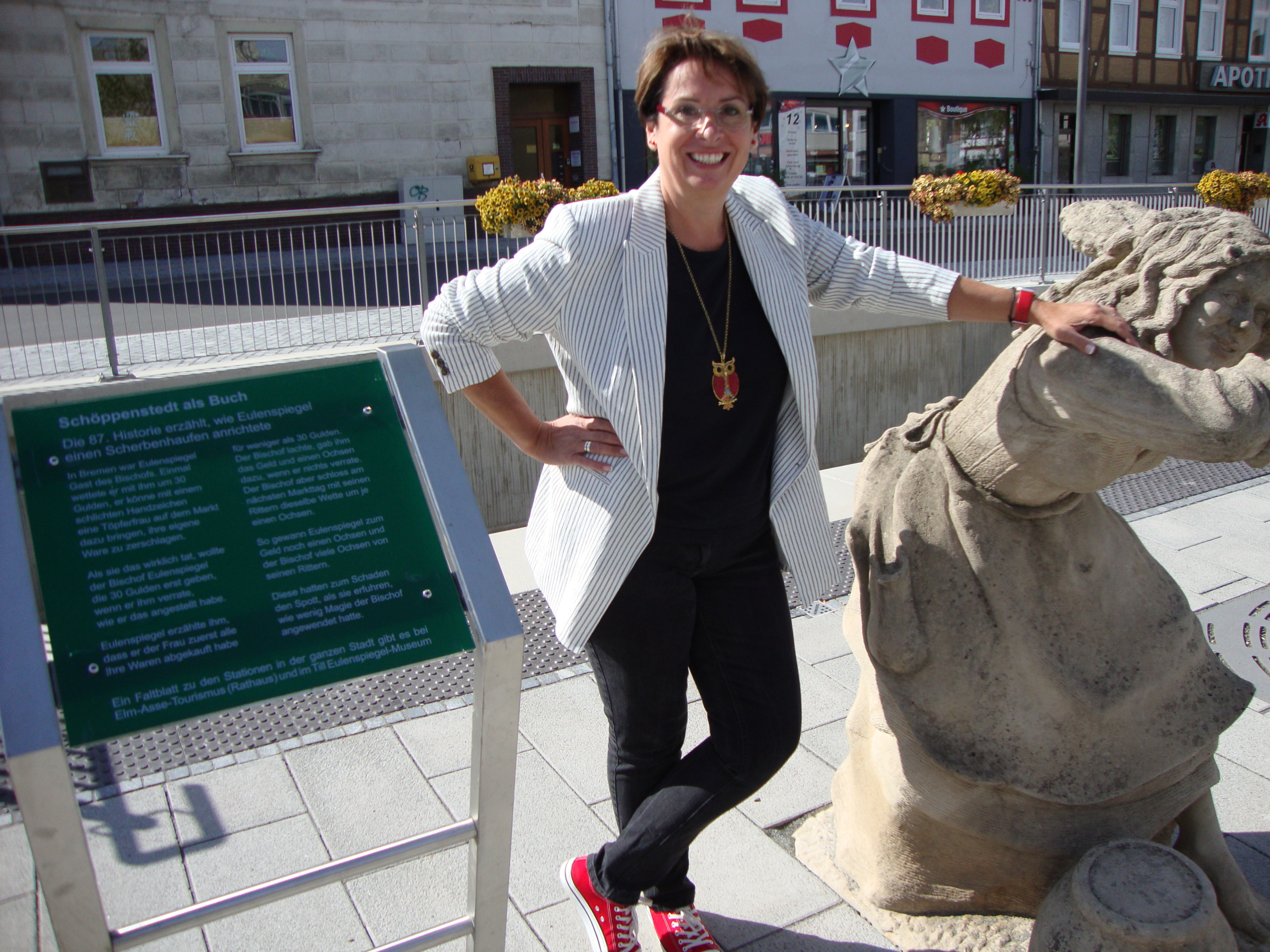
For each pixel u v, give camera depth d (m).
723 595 1.86
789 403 1.84
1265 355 1.68
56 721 1.25
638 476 1.75
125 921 2.21
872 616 1.96
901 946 2.07
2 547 1.33
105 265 6.77
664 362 1.72
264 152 15.41
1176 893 1.63
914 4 19.84
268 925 2.19
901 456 2.06
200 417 1.52
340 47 15.50
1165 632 1.90
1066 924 1.68
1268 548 4.32
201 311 7.11
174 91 14.84
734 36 1.68
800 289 1.81
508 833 1.60
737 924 2.17
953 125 21.05
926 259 9.11
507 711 1.51
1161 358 1.58
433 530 1.57
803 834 2.46
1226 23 23.89
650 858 1.83
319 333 7.06
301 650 1.45
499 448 6.76
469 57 16.23
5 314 6.20
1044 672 1.85
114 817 2.59
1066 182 22.84
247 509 1.50
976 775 1.86
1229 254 1.58
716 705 1.87
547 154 17.84
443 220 7.27
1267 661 3.34
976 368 8.95
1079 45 21.92
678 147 1.68
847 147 20.36
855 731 2.23
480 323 1.74
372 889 2.31
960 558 1.91
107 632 1.38
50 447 1.45
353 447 1.58
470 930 1.65
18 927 1.55
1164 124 24.08
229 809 2.62
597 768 2.79
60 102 14.30
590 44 17.00
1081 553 1.89
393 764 2.82
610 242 1.72
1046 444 1.74
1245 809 2.54
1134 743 1.86
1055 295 1.84
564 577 1.84
